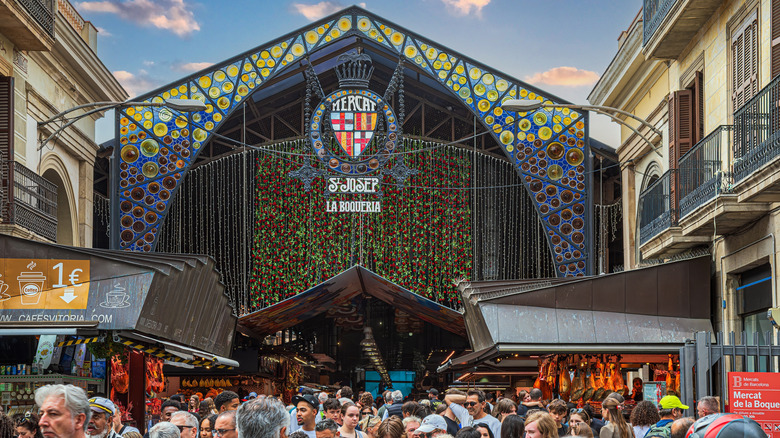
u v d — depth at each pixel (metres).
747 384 9.27
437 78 22.64
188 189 27.88
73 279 11.55
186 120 22.33
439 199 24.88
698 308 14.66
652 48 16.86
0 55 16.64
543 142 22.48
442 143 25.05
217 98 22.45
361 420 10.89
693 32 15.87
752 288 13.91
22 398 12.22
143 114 22.30
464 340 34.84
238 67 22.55
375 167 22.20
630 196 22.61
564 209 22.33
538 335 14.21
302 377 36.72
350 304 30.67
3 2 15.31
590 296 14.56
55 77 20.11
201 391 25.44
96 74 21.95
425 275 24.83
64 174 21.16
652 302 14.65
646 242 16.64
